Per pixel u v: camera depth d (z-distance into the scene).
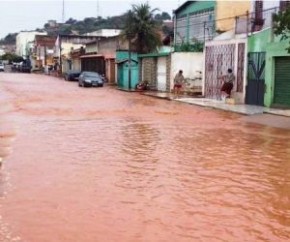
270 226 7.12
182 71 35.72
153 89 42.47
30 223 7.04
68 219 7.23
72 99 30.78
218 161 11.68
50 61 103.75
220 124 18.97
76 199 8.24
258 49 26.00
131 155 12.21
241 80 27.58
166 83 40.03
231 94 28.30
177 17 46.69
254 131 17.02
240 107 24.83
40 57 111.62
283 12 19.27
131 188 9.02
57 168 10.55
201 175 10.20
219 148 13.46
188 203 8.16
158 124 18.66
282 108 23.89
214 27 39.16
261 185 9.45
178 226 7.03
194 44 38.75
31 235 6.57
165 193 8.74
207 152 12.81
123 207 7.86
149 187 9.12
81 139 14.62
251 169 10.85
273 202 8.33
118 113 22.64
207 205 8.07
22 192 8.62
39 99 30.34
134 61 46.84
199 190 8.99
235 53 28.27
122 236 6.58
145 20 45.56
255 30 29.06
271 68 24.67
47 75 86.44
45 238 6.46
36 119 19.73
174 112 23.38
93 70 66.38
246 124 19.09
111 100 30.59
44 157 11.74
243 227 7.05
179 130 17.03
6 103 27.19
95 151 12.66
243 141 14.73
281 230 6.96
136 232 6.75
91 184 9.25
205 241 6.47
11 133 15.63
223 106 25.44
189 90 36.16
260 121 19.97
